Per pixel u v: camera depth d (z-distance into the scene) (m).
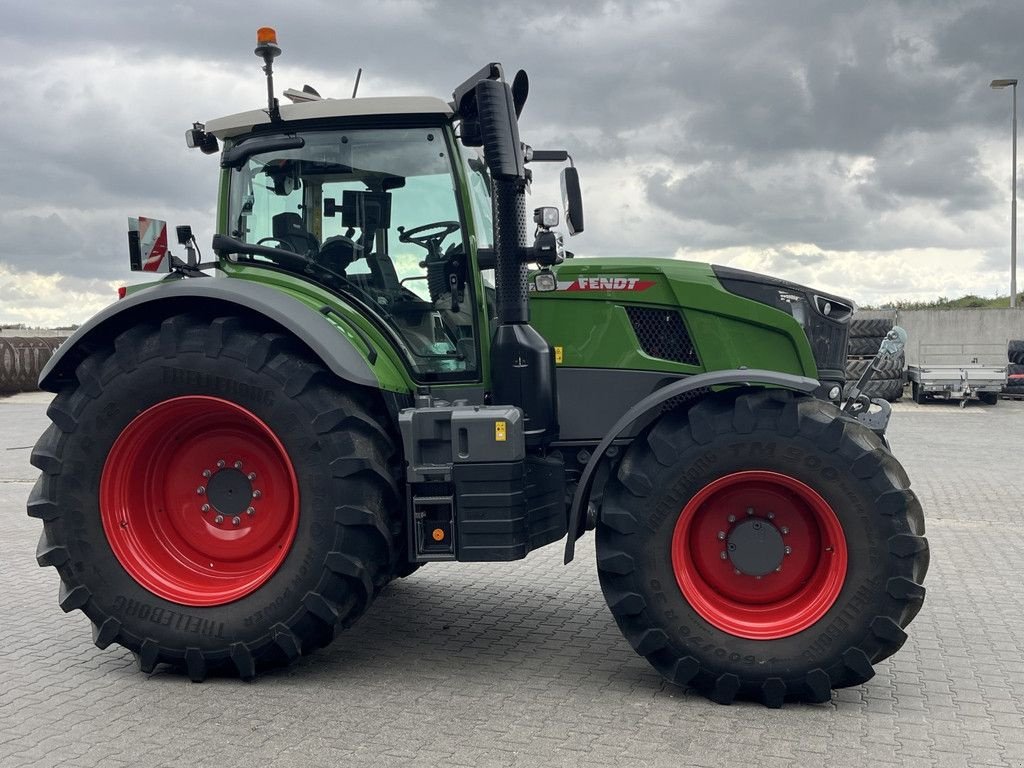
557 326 4.52
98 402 4.14
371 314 4.42
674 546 3.84
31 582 5.88
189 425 4.26
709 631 3.79
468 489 3.98
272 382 3.98
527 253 4.18
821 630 3.71
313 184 4.50
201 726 3.56
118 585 4.12
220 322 4.05
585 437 4.54
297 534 4.00
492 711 3.69
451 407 4.13
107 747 3.38
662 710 3.70
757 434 3.77
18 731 3.53
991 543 6.75
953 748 3.32
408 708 3.73
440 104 4.31
